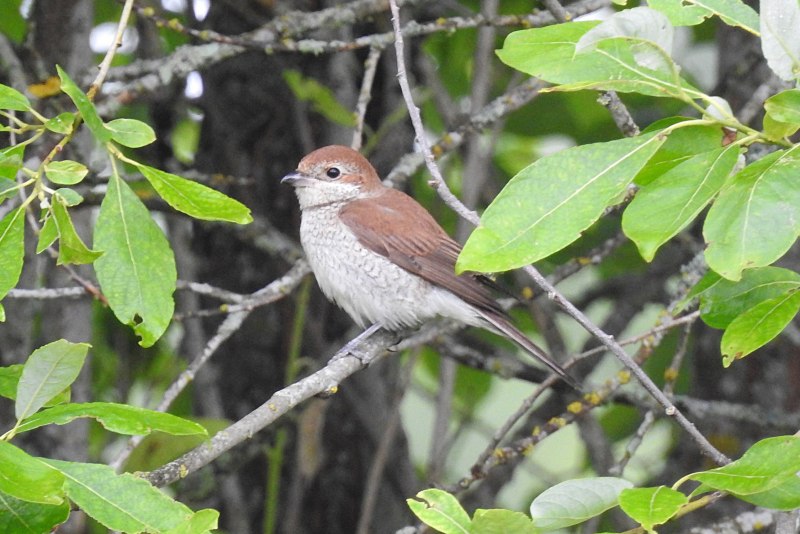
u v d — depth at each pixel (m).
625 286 13.55
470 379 14.08
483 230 5.48
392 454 12.13
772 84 9.49
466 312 10.55
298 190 11.11
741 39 12.59
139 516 5.34
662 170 6.16
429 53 14.21
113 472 5.45
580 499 5.71
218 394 12.21
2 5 12.73
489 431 13.58
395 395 11.92
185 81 12.26
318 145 12.69
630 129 8.01
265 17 12.26
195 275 12.59
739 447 12.16
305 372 12.14
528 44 6.17
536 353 10.03
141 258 6.18
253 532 12.10
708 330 12.33
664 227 5.45
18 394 5.62
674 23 6.22
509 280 13.84
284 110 12.44
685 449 12.42
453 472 14.65
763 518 8.72
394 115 11.94
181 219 11.32
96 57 13.59
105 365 13.48
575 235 5.43
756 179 5.44
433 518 5.39
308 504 12.16
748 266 5.27
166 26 9.27
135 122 6.06
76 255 5.72
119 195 6.16
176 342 13.56
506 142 14.79
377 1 10.05
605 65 6.04
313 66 12.41
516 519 5.34
